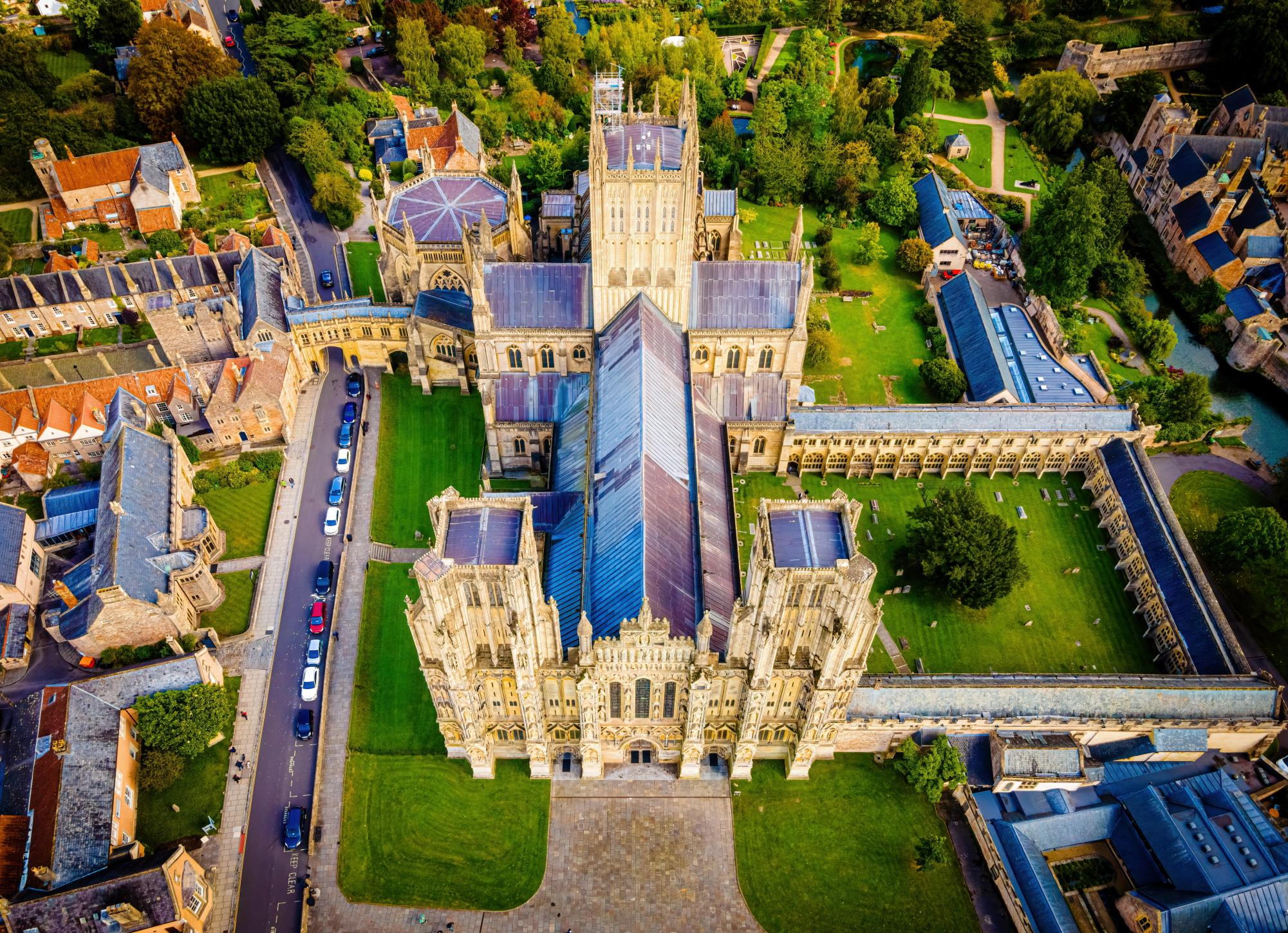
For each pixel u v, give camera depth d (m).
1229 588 132.38
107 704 106.12
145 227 191.25
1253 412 166.88
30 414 140.12
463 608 86.31
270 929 96.88
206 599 124.69
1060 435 140.88
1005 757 104.56
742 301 134.62
